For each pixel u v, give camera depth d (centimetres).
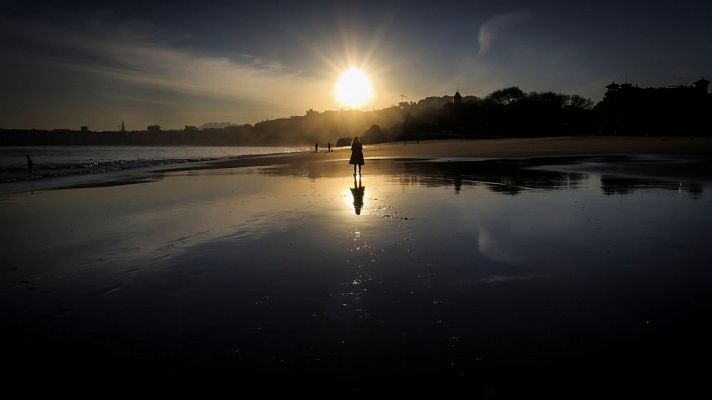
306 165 3353
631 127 12525
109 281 541
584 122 14975
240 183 1870
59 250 717
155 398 284
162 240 773
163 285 518
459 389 284
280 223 888
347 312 417
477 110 18312
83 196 1530
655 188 1319
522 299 436
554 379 292
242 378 305
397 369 311
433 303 432
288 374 309
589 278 495
